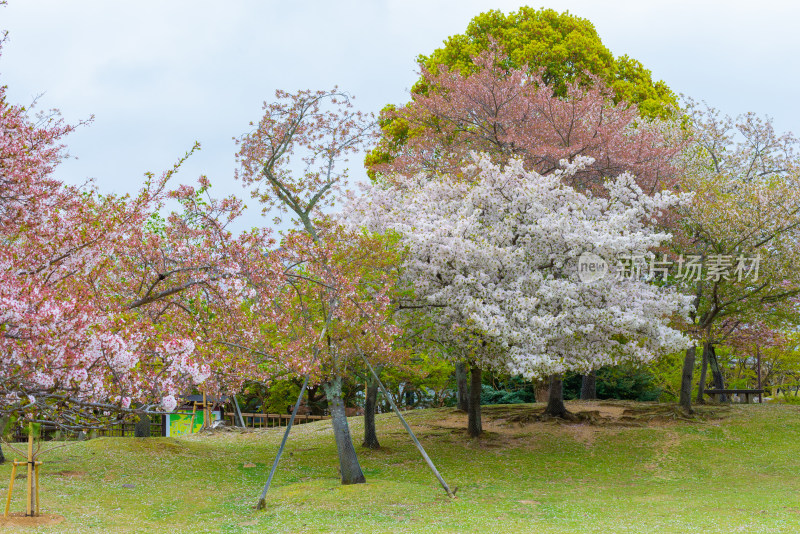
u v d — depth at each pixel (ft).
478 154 72.23
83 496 49.39
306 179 64.18
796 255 72.95
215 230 43.52
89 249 34.35
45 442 73.00
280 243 51.98
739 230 74.18
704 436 73.97
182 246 41.16
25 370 23.45
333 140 64.64
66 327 24.25
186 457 67.92
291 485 55.77
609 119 86.63
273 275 43.57
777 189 74.69
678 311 71.26
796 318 78.89
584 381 97.50
